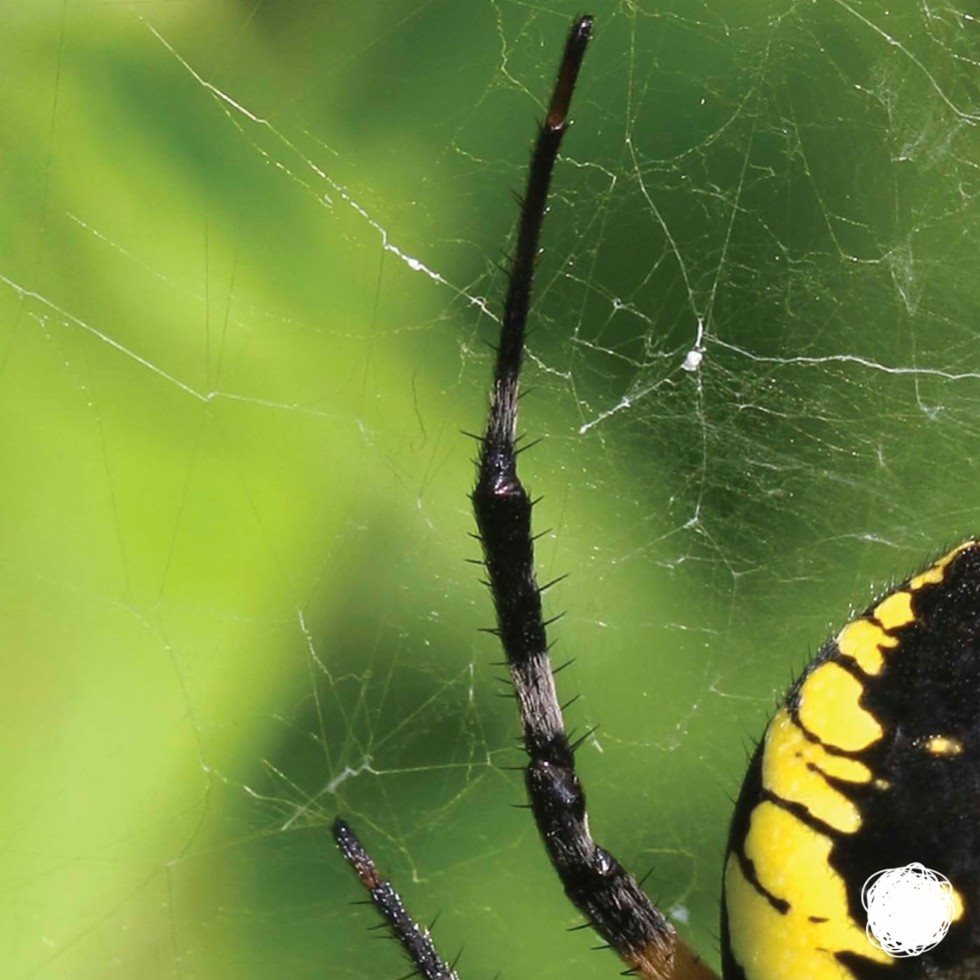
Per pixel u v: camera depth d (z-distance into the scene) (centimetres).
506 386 15
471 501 15
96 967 15
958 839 14
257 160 15
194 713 15
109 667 15
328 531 15
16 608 15
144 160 15
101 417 15
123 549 15
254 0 15
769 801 14
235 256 15
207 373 15
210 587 15
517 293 14
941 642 14
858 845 14
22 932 15
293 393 15
